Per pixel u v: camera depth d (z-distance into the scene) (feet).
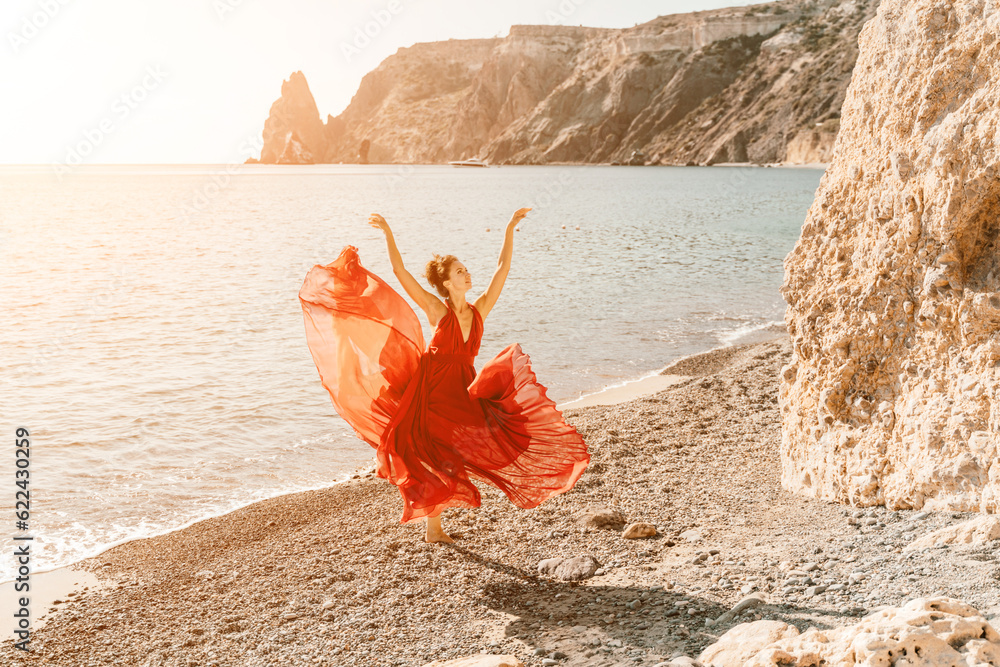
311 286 15.98
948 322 15.87
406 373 16.30
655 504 20.51
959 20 16.34
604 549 17.85
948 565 12.86
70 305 62.69
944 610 8.59
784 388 21.16
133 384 38.73
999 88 14.94
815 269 19.97
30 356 44.86
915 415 16.26
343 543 19.84
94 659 14.84
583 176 408.05
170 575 18.86
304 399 36.22
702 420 29.58
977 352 15.02
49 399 35.96
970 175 15.15
